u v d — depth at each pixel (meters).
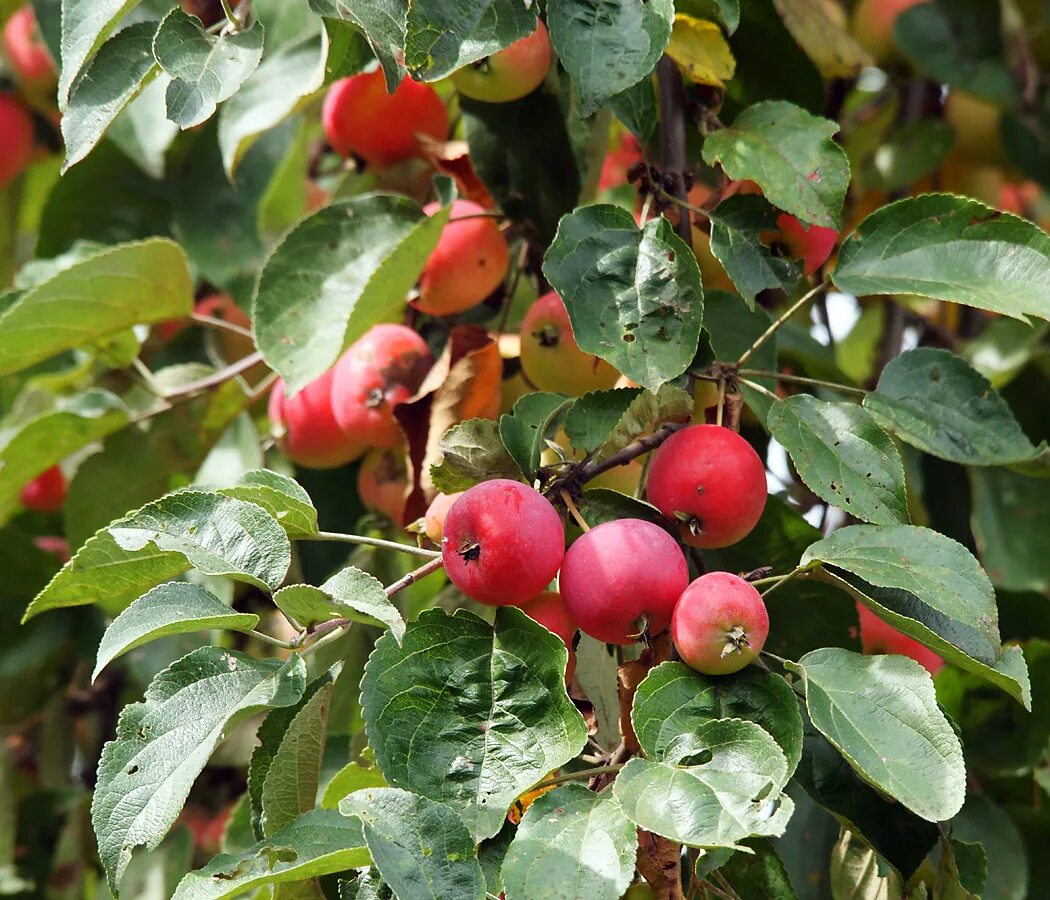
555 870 1.00
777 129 1.13
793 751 1.03
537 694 1.04
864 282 1.11
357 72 1.19
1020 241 1.10
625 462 1.09
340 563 1.33
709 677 1.04
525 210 1.21
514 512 1.04
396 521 1.27
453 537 1.05
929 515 1.39
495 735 1.04
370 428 1.22
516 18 1.07
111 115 1.08
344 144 1.27
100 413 1.32
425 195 1.27
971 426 1.11
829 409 1.10
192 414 1.33
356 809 1.01
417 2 1.06
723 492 1.07
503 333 1.25
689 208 1.14
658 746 1.03
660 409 1.09
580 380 1.17
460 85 1.20
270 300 1.21
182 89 1.07
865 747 1.02
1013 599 1.31
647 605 1.04
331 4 1.07
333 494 1.34
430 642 1.05
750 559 1.16
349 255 1.22
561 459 1.11
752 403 1.17
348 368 1.23
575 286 1.09
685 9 1.16
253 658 1.06
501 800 1.02
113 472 1.33
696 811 0.99
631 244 1.10
